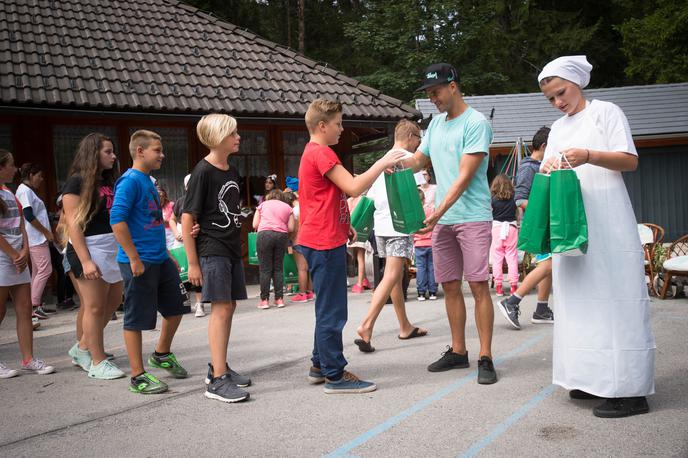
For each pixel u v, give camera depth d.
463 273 5.01
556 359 4.07
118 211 4.61
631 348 3.76
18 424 4.20
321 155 4.45
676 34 26.98
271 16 34.25
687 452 3.23
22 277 5.55
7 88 9.82
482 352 4.70
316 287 4.55
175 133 12.17
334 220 4.52
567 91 3.95
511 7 33.31
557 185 3.74
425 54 29.66
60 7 12.71
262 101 11.84
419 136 5.81
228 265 4.61
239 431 3.88
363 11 35.53
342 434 3.74
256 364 5.57
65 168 11.15
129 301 4.79
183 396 4.68
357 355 5.71
